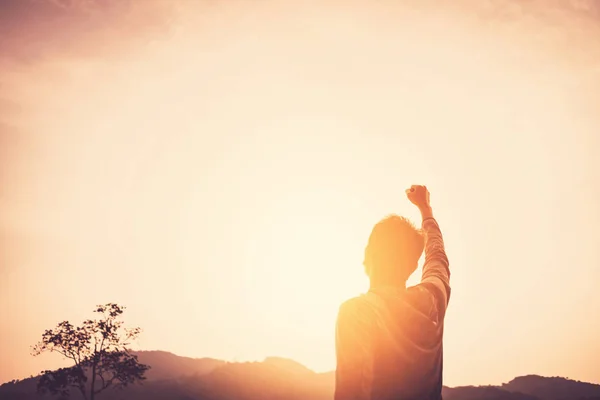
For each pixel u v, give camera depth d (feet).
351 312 4.31
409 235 4.73
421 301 4.46
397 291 4.47
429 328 4.34
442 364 4.53
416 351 4.21
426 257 5.33
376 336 4.18
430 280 4.83
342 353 4.19
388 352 4.15
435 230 5.60
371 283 4.68
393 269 4.62
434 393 4.29
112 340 122.52
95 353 120.67
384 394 4.05
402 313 4.29
